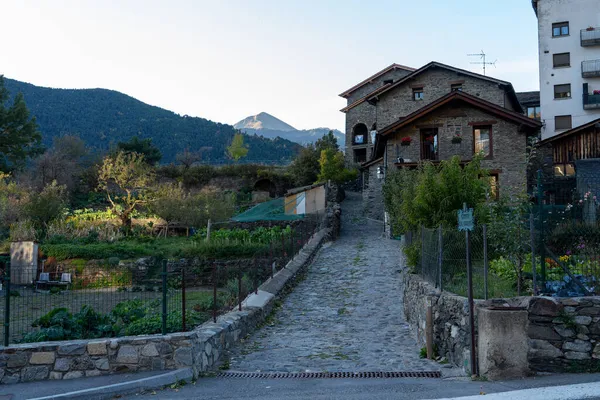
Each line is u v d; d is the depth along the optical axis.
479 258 11.26
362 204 42.62
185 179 50.00
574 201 14.80
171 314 11.80
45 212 34.62
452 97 29.22
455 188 15.04
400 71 49.69
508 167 28.64
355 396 7.87
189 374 9.29
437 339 10.86
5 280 9.40
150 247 29.73
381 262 23.56
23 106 48.50
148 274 25.98
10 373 9.02
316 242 27.28
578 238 9.94
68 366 9.16
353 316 15.82
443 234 11.31
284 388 8.66
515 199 11.40
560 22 43.62
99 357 9.26
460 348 9.48
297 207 36.78
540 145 31.08
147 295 19.28
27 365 9.08
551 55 43.59
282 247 21.78
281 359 11.14
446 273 11.10
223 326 11.72
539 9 44.22
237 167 50.78
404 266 20.03
